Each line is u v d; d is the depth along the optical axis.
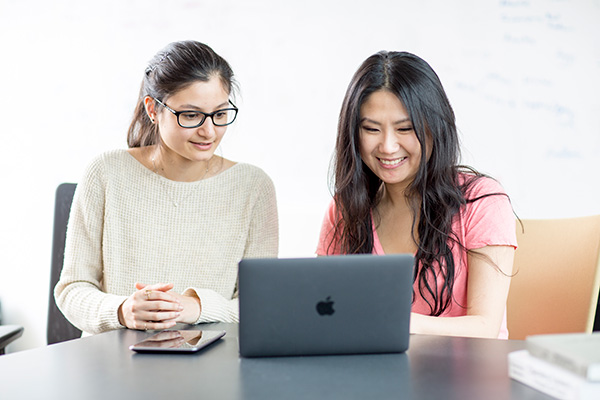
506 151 2.79
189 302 1.50
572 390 0.83
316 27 2.94
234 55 3.02
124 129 3.14
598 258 1.61
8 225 3.24
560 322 1.66
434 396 0.88
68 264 1.79
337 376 0.98
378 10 2.88
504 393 0.88
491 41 2.79
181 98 1.63
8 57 3.23
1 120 3.25
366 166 1.73
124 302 1.48
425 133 1.59
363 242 1.73
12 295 3.23
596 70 2.72
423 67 1.58
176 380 0.98
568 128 2.75
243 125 3.02
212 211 1.89
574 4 2.73
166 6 3.08
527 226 1.76
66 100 3.19
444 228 1.61
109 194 1.82
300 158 2.98
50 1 3.18
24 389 0.95
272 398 0.88
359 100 1.58
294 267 1.09
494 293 1.54
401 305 1.10
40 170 3.22
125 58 3.13
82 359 1.12
